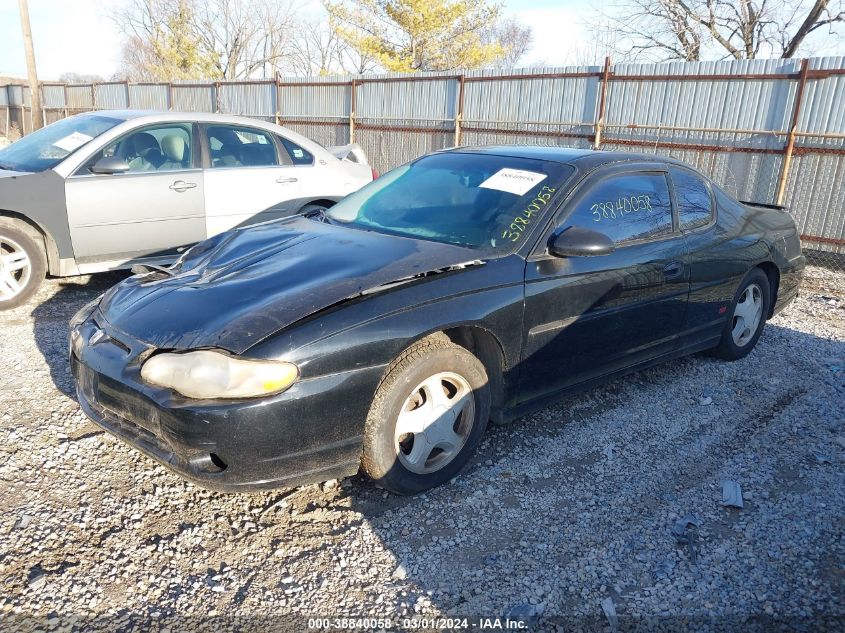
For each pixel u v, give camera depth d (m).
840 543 3.00
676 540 3.00
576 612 2.57
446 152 4.54
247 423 2.68
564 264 3.57
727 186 9.97
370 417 3.00
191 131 6.59
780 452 3.80
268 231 3.99
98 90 24.39
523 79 12.13
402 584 2.70
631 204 4.05
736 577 2.77
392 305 3.00
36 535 2.92
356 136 15.62
